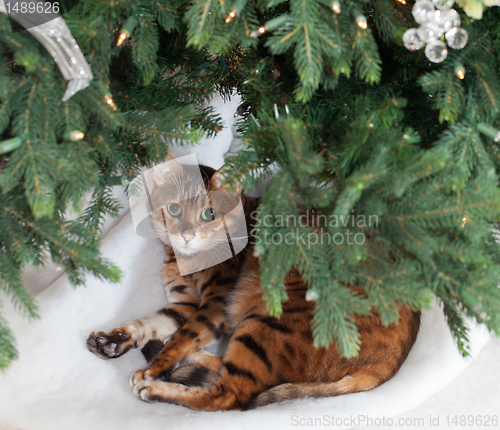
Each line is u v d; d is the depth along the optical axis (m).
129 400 1.42
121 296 1.72
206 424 1.23
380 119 0.93
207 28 0.91
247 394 1.47
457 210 0.89
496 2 0.84
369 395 1.28
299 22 0.87
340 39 0.93
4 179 0.85
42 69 0.88
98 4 0.91
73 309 1.58
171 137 1.09
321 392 1.35
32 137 0.88
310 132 1.07
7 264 0.96
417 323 1.51
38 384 1.41
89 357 1.50
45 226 0.97
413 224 0.92
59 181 1.00
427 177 0.97
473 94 0.98
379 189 0.92
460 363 1.30
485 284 0.87
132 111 1.12
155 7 0.99
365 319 1.41
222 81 1.45
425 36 0.89
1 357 0.91
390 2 0.98
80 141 0.97
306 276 0.94
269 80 1.19
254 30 0.96
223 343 1.78
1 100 0.89
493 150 1.02
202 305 1.79
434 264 0.92
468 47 0.98
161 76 1.30
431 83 0.94
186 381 1.56
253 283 1.80
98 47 0.95
